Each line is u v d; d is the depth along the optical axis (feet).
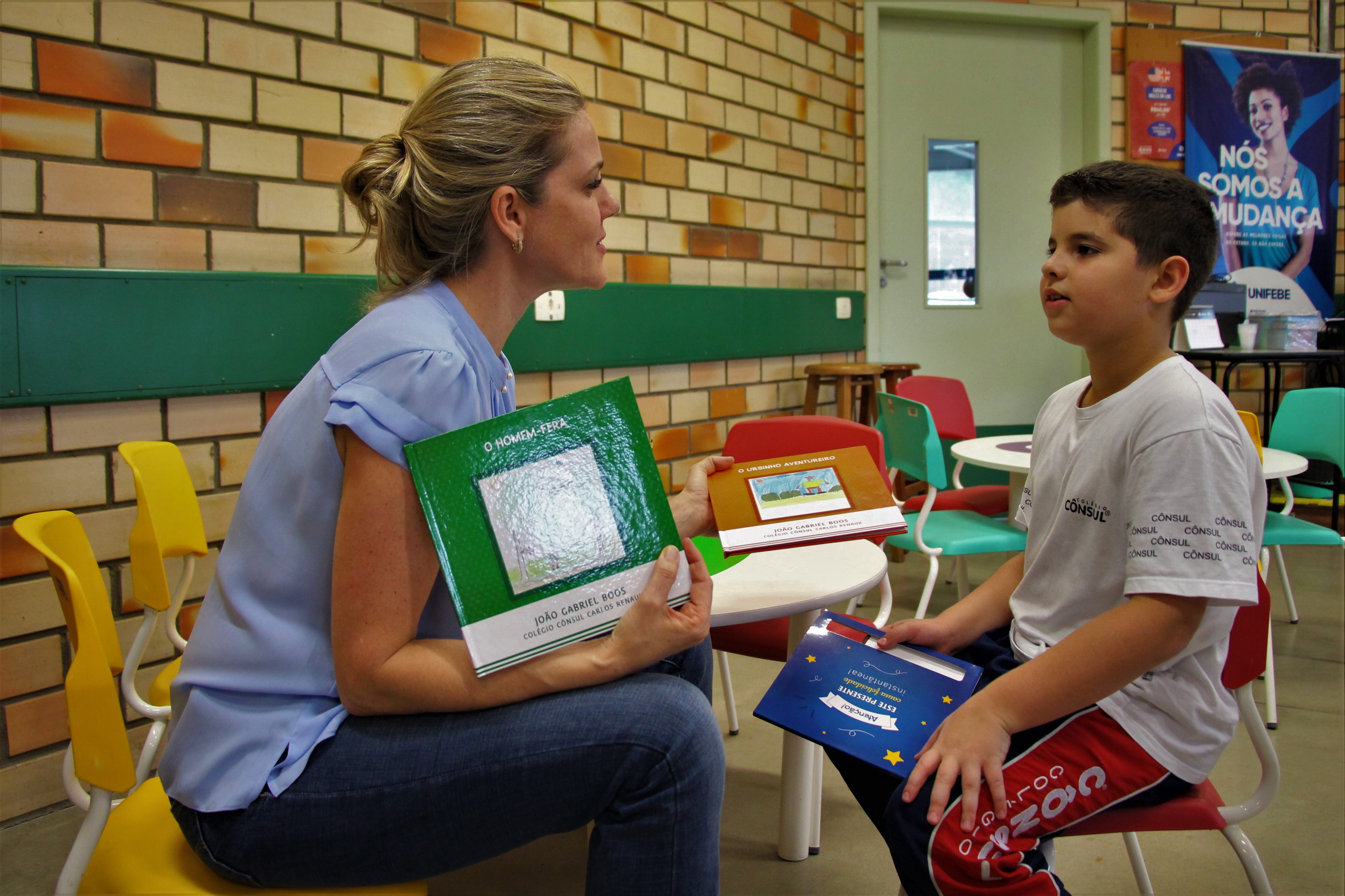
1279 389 15.58
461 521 2.57
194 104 6.86
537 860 5.57
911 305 15.44
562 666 2.68
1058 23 15.35
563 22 9.82
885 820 3.05
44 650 6.18
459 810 2.62
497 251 3.07
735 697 7.98
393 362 2.66
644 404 11.18
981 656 3.73
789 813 5.44
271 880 2.70
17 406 5.91
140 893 2.70
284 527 2.78
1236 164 15.80
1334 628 9.53
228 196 7.10
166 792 2.82
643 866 2.64
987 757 2.89
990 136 15.51
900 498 12.64
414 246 3.09
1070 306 3.26
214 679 2.80
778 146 13.17
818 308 13.88
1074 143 15.79
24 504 6.06
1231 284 14.83
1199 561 2.82
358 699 2.64
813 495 3.47
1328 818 5.83
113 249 6.49
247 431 7.23
